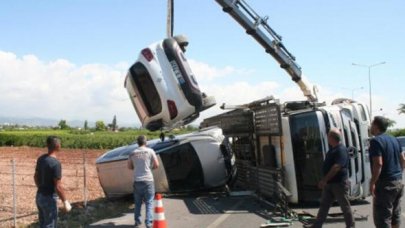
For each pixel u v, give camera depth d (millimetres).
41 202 7488
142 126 11703
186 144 14172
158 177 13805
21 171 23719
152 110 11203
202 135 14570
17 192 15828
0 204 13305
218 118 17859
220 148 14516
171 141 14266
